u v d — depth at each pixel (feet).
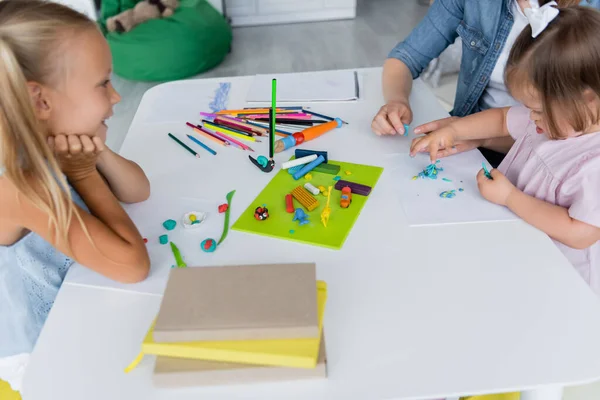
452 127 3.42
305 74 4.50
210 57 9.99
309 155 3.28
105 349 2.06
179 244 2.60
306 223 2.69
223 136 3.61
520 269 2.39
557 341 2.03
